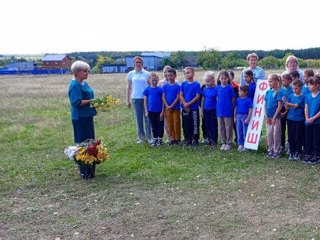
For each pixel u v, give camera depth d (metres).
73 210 6.34
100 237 5.36
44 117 16.67
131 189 7.20
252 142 9.37
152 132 10.46
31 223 5.91
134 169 8.41
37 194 7.18
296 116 8.48
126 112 17.02
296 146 8.61
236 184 7.20
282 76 8.70
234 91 9.69
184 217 5.86
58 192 7.22
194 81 10.11
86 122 8.08
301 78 9.34
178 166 8.45
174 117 10.33
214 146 10.05
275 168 8.05
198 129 10.25
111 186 7.41
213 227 5.48
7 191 7.39
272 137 8.91
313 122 8.20
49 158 9.69
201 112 10.45
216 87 9.91
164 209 6.21
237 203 6.32
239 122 9.54
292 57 9.20
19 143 11.57
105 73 75.00
